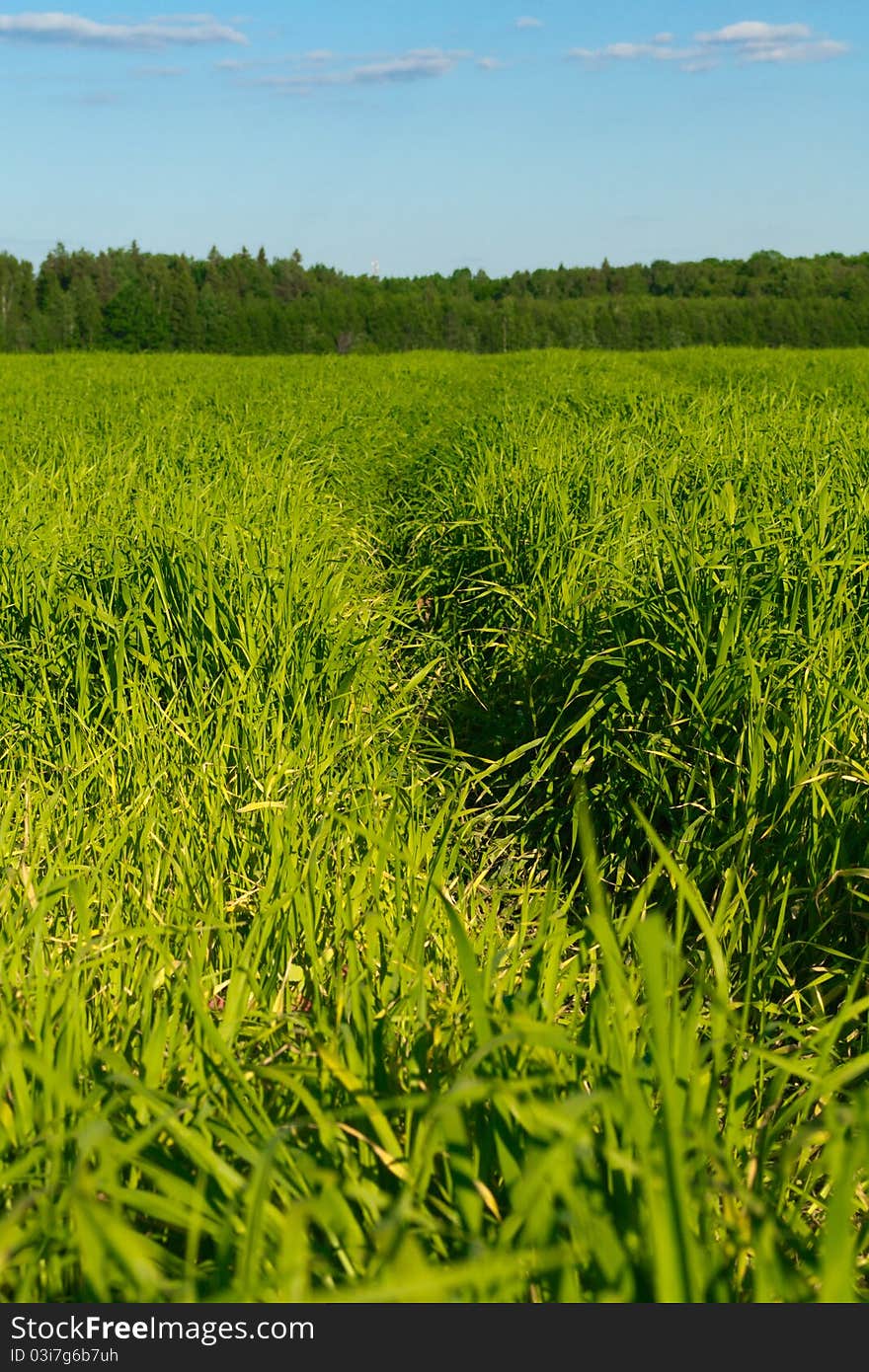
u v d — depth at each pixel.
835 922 3.04
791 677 3.73
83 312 98.31
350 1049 1.85
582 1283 1.39
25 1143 1.66
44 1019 1.88
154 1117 1.80
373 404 16.08
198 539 5.39
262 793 3.24
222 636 4.62
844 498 5.64
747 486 6.43
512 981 2.31
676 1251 1.17
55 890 2.31
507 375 21.98
